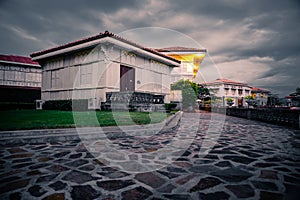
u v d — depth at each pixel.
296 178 2.92
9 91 19.61
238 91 40.09
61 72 15.73
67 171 3.09
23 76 20.75
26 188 2.47
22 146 4.70
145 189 2.49
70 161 3.60
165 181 2.76
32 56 17.19
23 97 20.50
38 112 11.59
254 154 4.33
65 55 15.44
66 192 2.37
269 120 12.62
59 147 4.65
